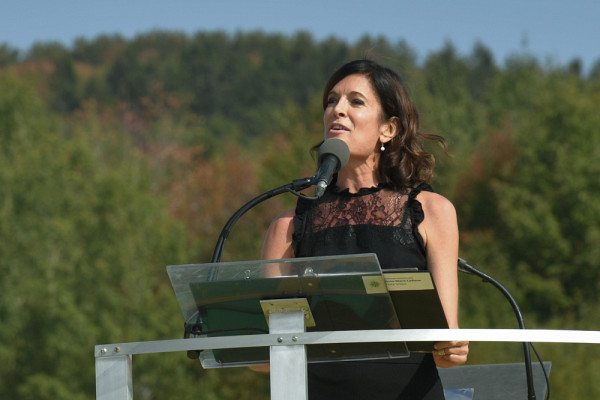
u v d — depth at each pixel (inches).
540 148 1569.9
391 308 113.8
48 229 1051.3
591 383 876.6
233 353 122.5
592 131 1546.5
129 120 2004.2
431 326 122.2
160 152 1882.4
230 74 3747.5
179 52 4003.4
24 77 1515.7
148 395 1013.8
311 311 115.3
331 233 150.9
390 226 148.3
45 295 998.4
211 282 112.7
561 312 1429.6
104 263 1059.9
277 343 107.3
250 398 1088.2
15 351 984.3
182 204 1636.3
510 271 1457.9
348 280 110.5
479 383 177.5
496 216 1696.6
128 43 4301.2
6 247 1039.6
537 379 175.8
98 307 1038.4
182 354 1032.2
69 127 1863.9
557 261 1477.6
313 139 1764.3
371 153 155.6
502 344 947.3
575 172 1498.5
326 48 4042.8
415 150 156.9
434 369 142.3
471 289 1258.0
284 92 3720.5
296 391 106.7
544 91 1793.8
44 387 935.0
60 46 4138.8
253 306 115.1
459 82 2405.3
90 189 1172.5
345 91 156.4
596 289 1434.5
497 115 2304.4
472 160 1801.2
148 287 1099.3
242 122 3506.4
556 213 1514.5
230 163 1731.1
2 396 974.4
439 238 148.0
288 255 155.8
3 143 1338.6
